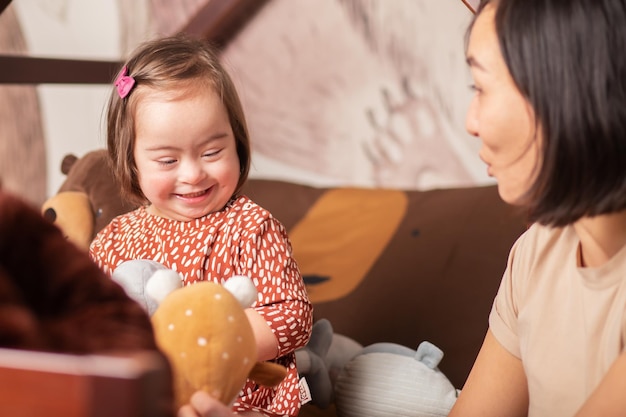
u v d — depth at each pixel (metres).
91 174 1.61
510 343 0.95
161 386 0.41
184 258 1.16
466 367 1.47
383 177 2.40
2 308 0.44
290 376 1.13
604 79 0.68
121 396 0.39
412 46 2.28
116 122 1.19
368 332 1.60
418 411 1.22
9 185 2.71
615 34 0.68
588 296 0.81
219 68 1.18
